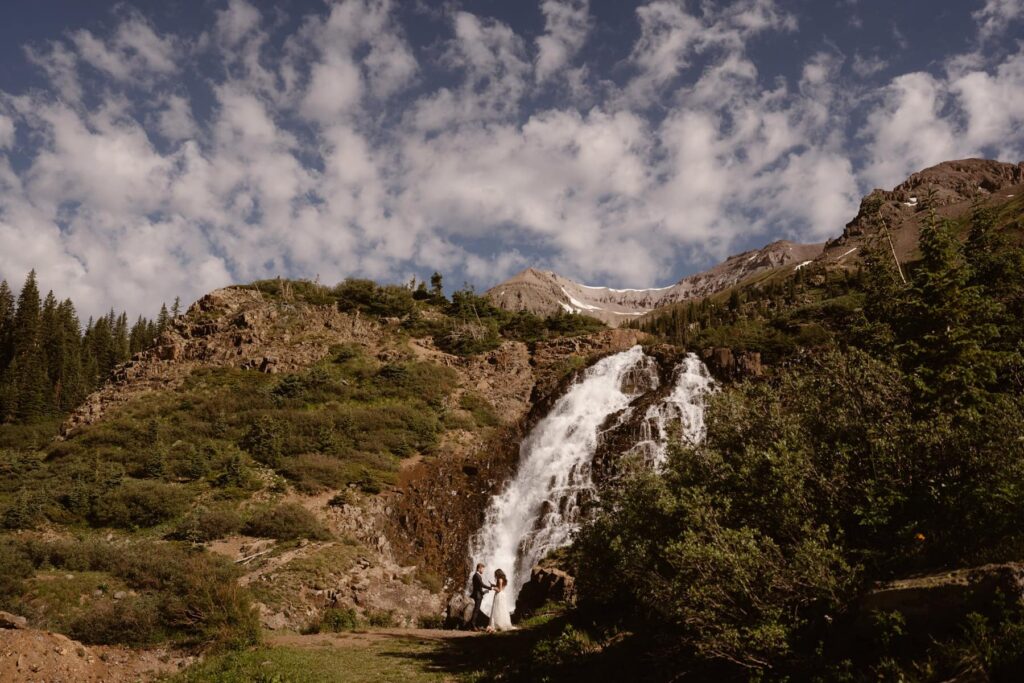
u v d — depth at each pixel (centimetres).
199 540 2492
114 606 1341
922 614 564
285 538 2550
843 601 664
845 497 797
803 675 627
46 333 8138
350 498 2973
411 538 2941
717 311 8275
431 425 3878
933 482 750
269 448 3375
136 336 9950
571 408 3981
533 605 1717
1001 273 1817
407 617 2233
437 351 5025
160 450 3212
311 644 1305
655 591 791
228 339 4775
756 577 695
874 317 1930
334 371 4497
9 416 5862
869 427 847
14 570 1588
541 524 3034
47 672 1039
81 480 2903
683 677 738
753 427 989
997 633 501
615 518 1039
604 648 930
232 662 1102
